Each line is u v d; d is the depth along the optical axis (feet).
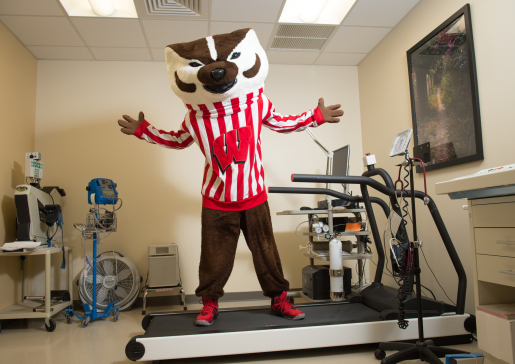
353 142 12.42
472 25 7.60
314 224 9.31
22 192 8.92
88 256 10.69
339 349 6.61
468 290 7.77
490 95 7.15
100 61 11.55
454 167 8.16
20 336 7.99
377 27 10.46
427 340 6.12
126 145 11.30
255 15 9.62
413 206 5.55
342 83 12.65
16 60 10.06
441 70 8.44
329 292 9.63
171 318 6.94
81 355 6.68
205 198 6.37
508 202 4.35
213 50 5.87
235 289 11.16
